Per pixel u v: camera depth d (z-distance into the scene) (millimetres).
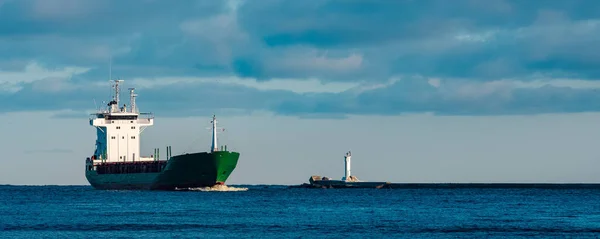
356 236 120312
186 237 118500
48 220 144125
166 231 125750
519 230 128875
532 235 122312
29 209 176250
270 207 181000
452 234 123250
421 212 167125
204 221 141250
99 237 118625
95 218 147625
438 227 132875
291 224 136750
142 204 185750
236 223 137875
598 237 119938
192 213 158625
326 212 165750
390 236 120562
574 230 129000
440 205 195125
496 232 126125
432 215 158125
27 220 144500
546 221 144500
